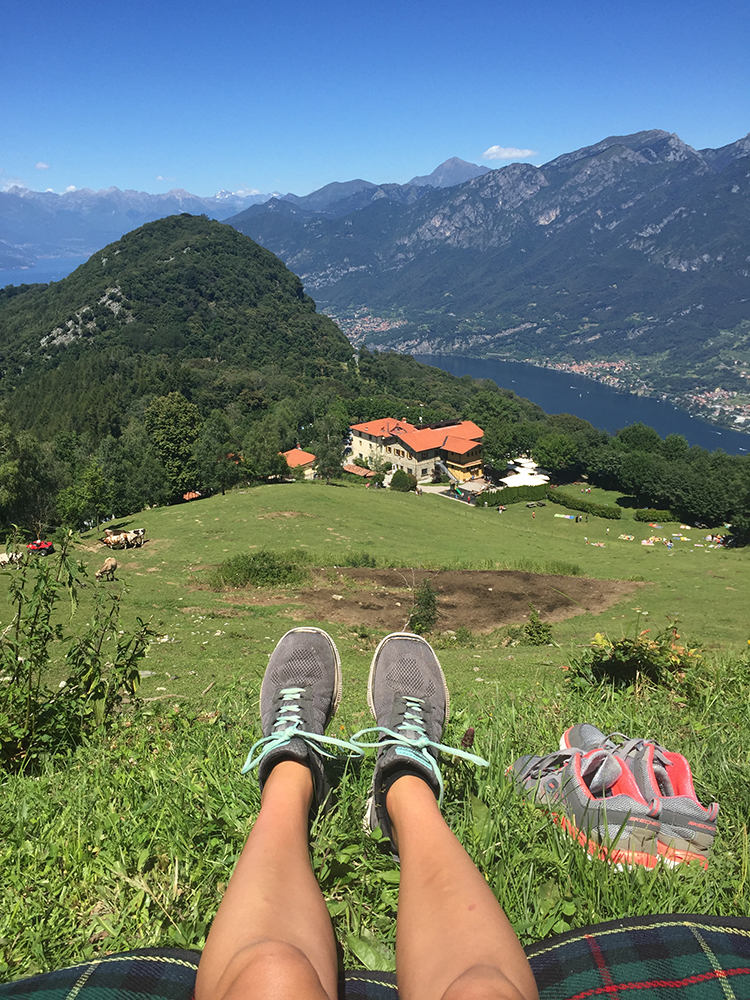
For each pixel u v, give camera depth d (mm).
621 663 4816
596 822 1790
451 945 808
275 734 1582
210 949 808
